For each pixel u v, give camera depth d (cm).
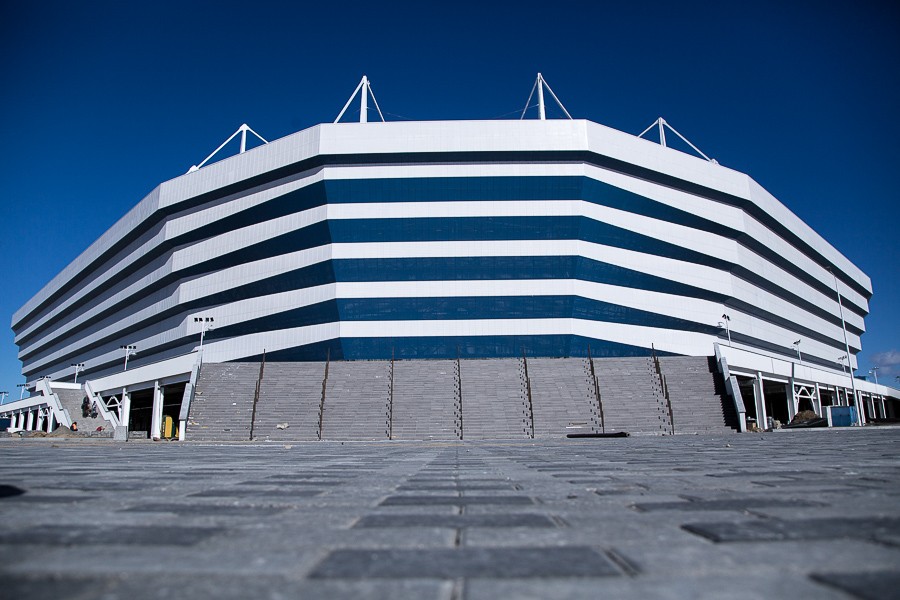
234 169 6519
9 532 333
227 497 529
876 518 365
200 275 6981
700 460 1131
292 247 6288
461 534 332
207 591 209
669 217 6650
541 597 202
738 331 7175
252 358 6356
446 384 4472
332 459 1381
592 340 6003
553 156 6044
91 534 326
